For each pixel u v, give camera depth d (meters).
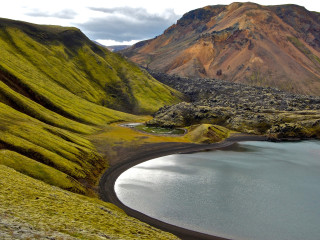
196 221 68.06
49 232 35.91
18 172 67.19
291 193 88.31
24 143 91.06
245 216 71.44
